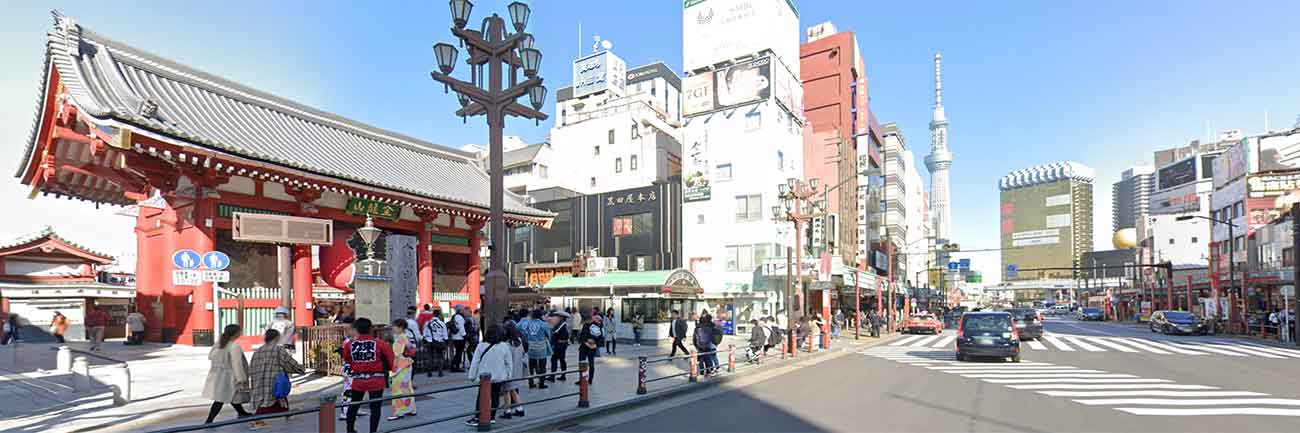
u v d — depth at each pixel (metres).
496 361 9.58
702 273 43.81
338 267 20.80
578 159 68.00
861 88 60.97
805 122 51.44
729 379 15.85
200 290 17.28
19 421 9.01
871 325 36.00
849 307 59.72
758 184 43.41
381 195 20.41
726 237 44.03
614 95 95.06
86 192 24.36
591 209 49.38
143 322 18.86
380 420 9.62
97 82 16.47
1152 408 11.26
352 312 20.39
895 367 18.73
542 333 13.38
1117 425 9.76
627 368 17.42
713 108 45.84
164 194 17.66
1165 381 15.02
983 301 157.38
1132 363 19.53
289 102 23.45
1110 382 14.84
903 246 73.06
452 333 14.88
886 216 71.38
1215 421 10.04
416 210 23.28
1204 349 25.39
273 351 9.04
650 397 12.43
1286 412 10.81
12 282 27.19
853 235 57.34
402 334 10.07
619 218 48.06
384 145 26.39
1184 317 37.44
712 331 16.23
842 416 10.67
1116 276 122.50
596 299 31.16
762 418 10.61
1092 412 10.87
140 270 19.97
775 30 45.50
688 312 31.97
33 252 27.64
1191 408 11.23
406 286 16.53
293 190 19.38
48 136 18.98
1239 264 43.81
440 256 25.25
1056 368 18.08
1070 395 12.82
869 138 64.62
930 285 99.88
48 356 16.95
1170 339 32.44
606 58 94.56
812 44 59.78
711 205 44.88
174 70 20.12
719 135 45.28
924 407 11.47
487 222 26.30
